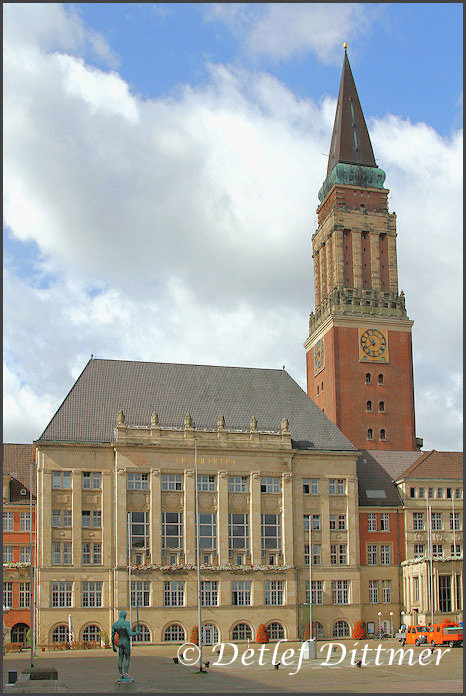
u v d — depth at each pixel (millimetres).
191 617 102125
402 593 112500
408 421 131875
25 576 107125
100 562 102562
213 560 104875
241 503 107438
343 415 130000
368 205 141625
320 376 137125
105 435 106688
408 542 114125
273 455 109375
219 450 107625
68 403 109062
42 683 50438
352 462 112938
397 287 138125
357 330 133375
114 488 104375
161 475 105500
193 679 59375
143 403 112250
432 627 89812
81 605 100750
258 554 106312
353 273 137625
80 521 102812
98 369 114875
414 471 116562
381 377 132750
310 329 144250
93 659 80062
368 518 114125
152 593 101688
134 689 48375
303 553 108688
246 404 116500
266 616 104625
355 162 144625
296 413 117250
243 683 56469
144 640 100312
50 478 103125
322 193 147000
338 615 107875
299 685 54531
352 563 109938
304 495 110562
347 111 148125
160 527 104062
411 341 135125
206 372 119188
